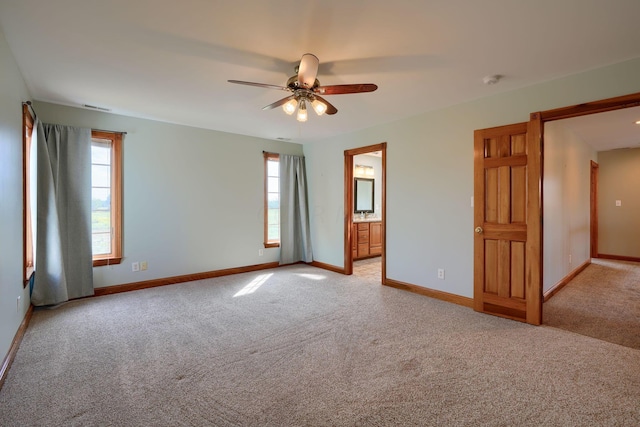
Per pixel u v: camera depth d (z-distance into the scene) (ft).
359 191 23.53
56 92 10.52
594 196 20.85
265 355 7.84
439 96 10.82
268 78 9.25
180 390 6.39
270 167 18.37
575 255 16.10
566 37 7.02
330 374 6.96
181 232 14.99
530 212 9.75
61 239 11.80
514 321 10.01
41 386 6.49
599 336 8.87
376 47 7.44
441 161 12.18
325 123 14.52
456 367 7.22
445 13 6.10
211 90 10.26
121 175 13.25
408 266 13.50
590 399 6.04
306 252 19.13
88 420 5.49
